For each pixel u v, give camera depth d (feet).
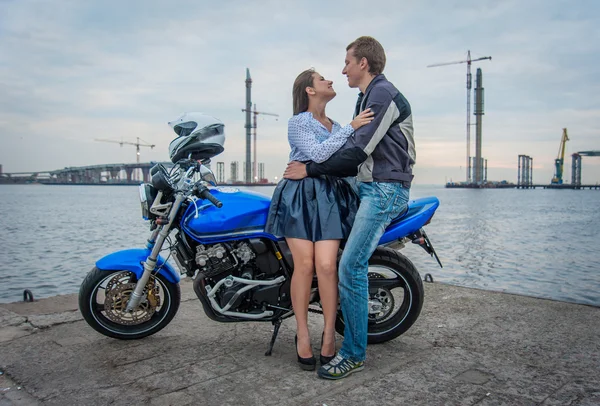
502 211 180.55
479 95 553.23
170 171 9.70
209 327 11.33
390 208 8.54
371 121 8.25
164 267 10.37
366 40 8.93
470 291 14.25
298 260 8.65
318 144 8.54
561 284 38.06
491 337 10.23
